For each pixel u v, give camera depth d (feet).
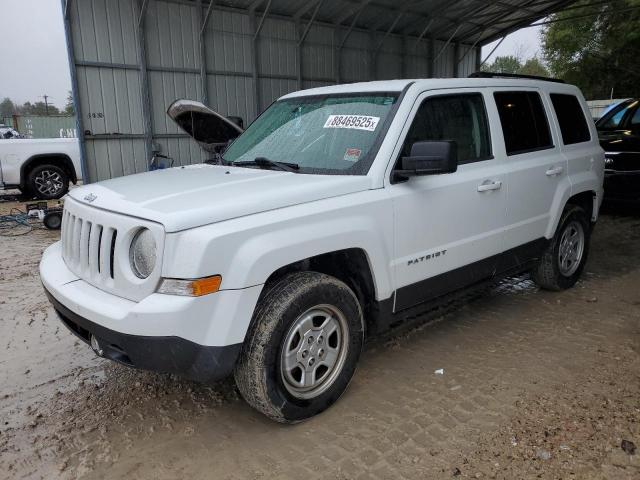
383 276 10.58
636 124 27.76
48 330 14.75
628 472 8.32
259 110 42.50
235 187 9.82
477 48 62.18
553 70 95.71
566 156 15.53
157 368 8.38
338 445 9.22
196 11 37.83
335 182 10.05
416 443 9.20
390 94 11.66
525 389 10.87
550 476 8.27
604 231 25.07
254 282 8.57
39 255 23.65
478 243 12.71
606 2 50.29
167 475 8.61
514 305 15.71
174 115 19.03
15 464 8.98
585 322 14.30
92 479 8.58
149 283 8.30
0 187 37.27
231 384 11.53
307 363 9.71
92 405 10.80
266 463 8.82
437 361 12.26
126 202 9.21
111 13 34.17
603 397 10.48
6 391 11.43
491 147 13.15
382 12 46.80
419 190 11.09
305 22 44.45
